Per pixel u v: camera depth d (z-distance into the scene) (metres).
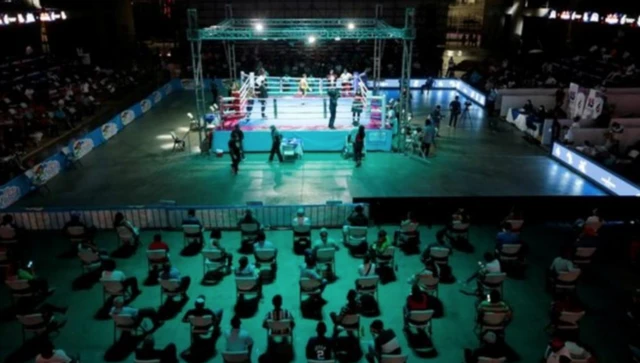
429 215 15.14
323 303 11.26
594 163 18.05
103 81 31.80
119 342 10.11
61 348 9.94
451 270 12.60
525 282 12.30
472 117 27.17
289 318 9.52
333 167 19.77
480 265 11.71
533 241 14.34
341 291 11.70
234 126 20.22
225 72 34.50
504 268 12.84
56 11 30.41
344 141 21.25
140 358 8.57
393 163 20.22
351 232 13.05
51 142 22.67
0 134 21.00
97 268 12.40
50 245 13.84
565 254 11.66
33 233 14.45
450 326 10.61
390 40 40.16
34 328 9.85
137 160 20.61
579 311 9.70
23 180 17.19
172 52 43.62
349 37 20.39
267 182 18.28
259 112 23.39
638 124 21.28
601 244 14.12
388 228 14.83
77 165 20.08
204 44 39.59
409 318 9.87
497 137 23.69
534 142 23.00
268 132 20.97
